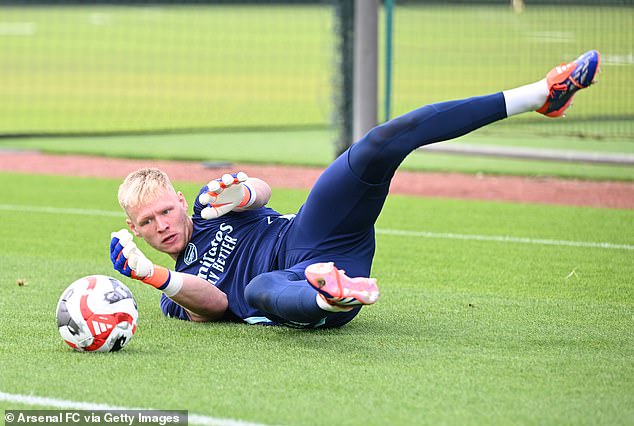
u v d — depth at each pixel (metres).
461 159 47.31
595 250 28.20
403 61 88.19
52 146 49.94
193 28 127.75
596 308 21.31
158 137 53.75
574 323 19.83
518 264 26.34
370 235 18.92
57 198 36.69
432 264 26.38
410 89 70.56
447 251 28.12
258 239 19.33
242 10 153.88
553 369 16.31
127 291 17.25
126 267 17.67
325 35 118.31
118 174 42.19
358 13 39.78
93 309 16.77
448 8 134.50
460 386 15.30
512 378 15.76
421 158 47.56
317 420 13.80
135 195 19.02
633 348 17.83
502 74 78.19
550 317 20.36
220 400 14.61
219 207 18.92
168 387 15.19
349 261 18.48
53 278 24.12
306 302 16.69
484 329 19.19
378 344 17.81
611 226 31.94
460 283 24.00
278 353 17.14
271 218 19.66
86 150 48.53
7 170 43.09
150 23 135.00
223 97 71.94
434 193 38.41
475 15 126.69
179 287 18.31
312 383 15.40
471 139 52.09
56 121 60.88
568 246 28.80
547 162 46.16
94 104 68.69
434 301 21.89
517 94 18.05
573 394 14.98
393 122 17.44
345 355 17.03
